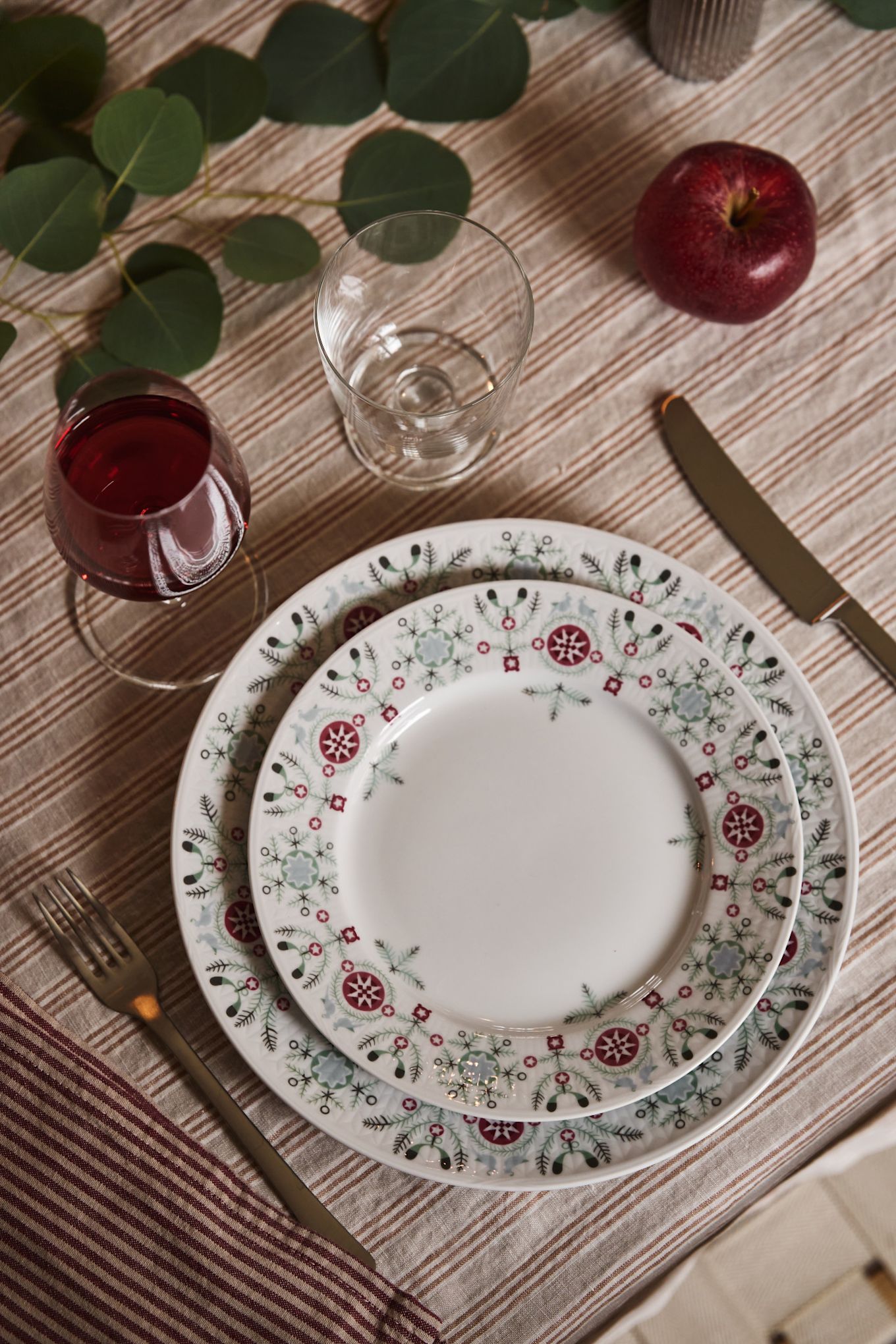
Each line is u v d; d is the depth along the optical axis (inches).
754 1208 24.4
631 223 29.3
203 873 24.0
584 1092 22.8
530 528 25.5
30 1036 24.2
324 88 28.9
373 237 25.4
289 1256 23.6
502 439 28.3
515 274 25.8
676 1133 22.6
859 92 29.6
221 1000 23.2
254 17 29.4
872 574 27.6
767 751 24.3
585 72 29.5
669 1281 23.9
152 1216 23.6
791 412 28.4
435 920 24.7
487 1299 23.8
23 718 26.6
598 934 24.6
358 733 25.1
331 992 23.5
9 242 26.4
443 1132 22.7
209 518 22.0
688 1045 23.1
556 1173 22.2
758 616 27.3
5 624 27.1
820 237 29.1
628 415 28.4
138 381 22.8
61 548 22.8
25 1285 23.1
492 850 25.1
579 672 25.5
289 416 28.2
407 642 25.0
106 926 25.2
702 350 28.7
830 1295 25.4
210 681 26.9
